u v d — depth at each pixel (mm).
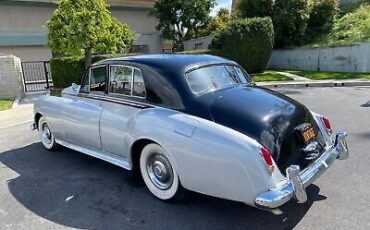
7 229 3529
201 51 16922
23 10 21953
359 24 19625
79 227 3516
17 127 8289
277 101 3762
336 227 3295
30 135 7309
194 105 3631
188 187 3562
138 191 4258
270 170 3080
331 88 13023
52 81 15688
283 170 3307
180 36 25188
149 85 4000
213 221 3510
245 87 4125
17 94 13367
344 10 22844
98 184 4520
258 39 17328
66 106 5141
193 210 3736
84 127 4797
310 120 3895
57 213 3822
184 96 3721
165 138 3584
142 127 3822
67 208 3922
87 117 4707
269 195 3012
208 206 3803
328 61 18156
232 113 3434
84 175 4848
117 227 3482
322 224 3355
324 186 4152
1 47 21328
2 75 13078
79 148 5160
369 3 21875
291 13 19656
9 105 11586
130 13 26500
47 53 23078
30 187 4539
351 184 4180
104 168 5082
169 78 3865
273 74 17016
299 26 19969
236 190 3180
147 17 27375
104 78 4641
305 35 20516
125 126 4102
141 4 26344
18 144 6633
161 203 3920
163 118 3674
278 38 20250
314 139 3762
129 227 3471
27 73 19438
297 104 3934
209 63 4215
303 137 3562
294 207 3691
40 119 5996
